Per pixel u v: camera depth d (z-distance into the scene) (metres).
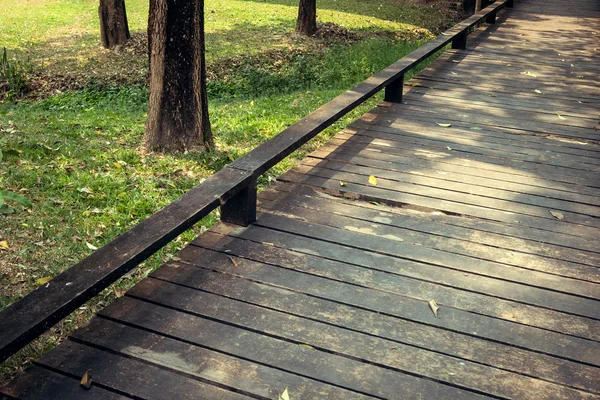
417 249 4.05
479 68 9.55
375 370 2.93
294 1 20.28
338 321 3.28
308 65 12.09
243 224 4.29
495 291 3.60
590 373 2.95
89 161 5.94
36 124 7.66
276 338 3.14
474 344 3.13
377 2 20.56
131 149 6.48
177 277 3.65
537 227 4.41
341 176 5.23
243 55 12.59
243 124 7.71
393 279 3.69
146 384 2.80
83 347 3.04
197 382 2.82
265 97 10.06
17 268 4.02
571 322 3.33
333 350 3.04
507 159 5.73
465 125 6.71
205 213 3.72
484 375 2.91
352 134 6.33
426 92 8.09
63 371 2.87
